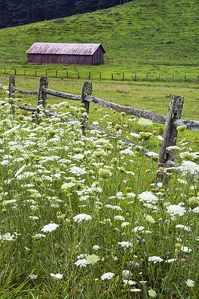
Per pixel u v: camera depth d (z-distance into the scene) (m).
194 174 4.77
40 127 7.73
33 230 4.34
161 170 5.44
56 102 26.19
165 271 3.91
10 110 9.37
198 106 34.94
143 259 3.89
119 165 6.35
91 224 4.18
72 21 157.25
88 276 3.60
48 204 4.84
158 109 31.22
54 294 3.45
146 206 4.50
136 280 3.85
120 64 103.00
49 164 6.28
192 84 64.75
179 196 4.75
